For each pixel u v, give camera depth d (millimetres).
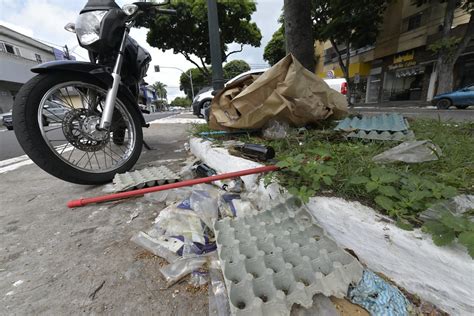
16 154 3396
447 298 624
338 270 702
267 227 926
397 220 725
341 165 1067
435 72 11195
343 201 874
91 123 1701
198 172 1708
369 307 660
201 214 1108
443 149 1179
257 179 1262
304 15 2697
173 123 6078
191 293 728
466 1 8844
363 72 15414
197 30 12289
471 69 10188
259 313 591
